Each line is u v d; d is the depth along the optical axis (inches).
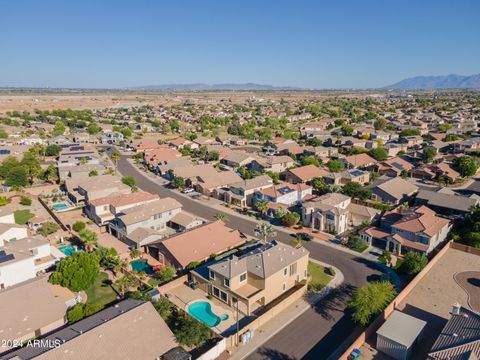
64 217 3346.5
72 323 1752.0
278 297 2090.3
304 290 2143.2
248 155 5447.8
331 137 6924.2
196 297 2081.7
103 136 7632.9
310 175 4333.2
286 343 1717.5
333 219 2940.5
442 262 2461.9
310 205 3100.4
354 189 3636.8
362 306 1792.6
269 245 2333.9
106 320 1627.7
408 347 1555.1
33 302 1758.1
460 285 2177.7
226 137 7470.5
